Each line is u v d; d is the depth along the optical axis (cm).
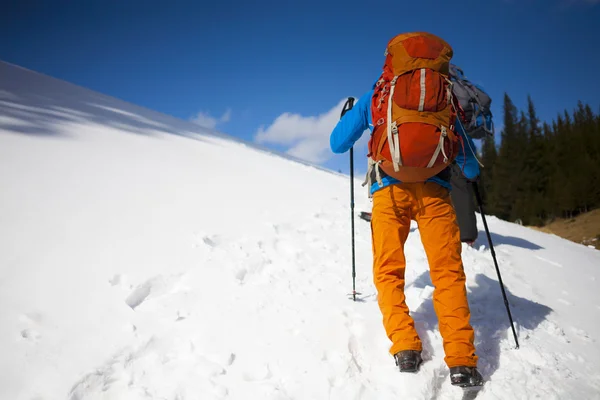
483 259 418
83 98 825
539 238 650
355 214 486
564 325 305
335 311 256
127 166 448
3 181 332
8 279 234
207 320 238
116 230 308
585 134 5978
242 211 405
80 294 237
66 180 367
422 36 225
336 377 207
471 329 212
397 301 224
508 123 6575
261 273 302
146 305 243
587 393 223
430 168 217
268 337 230
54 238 279
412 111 212
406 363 205
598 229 3975
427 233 229
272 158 819
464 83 268
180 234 325
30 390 178
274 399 189
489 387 213
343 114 272
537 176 5525
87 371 190
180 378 197
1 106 539
